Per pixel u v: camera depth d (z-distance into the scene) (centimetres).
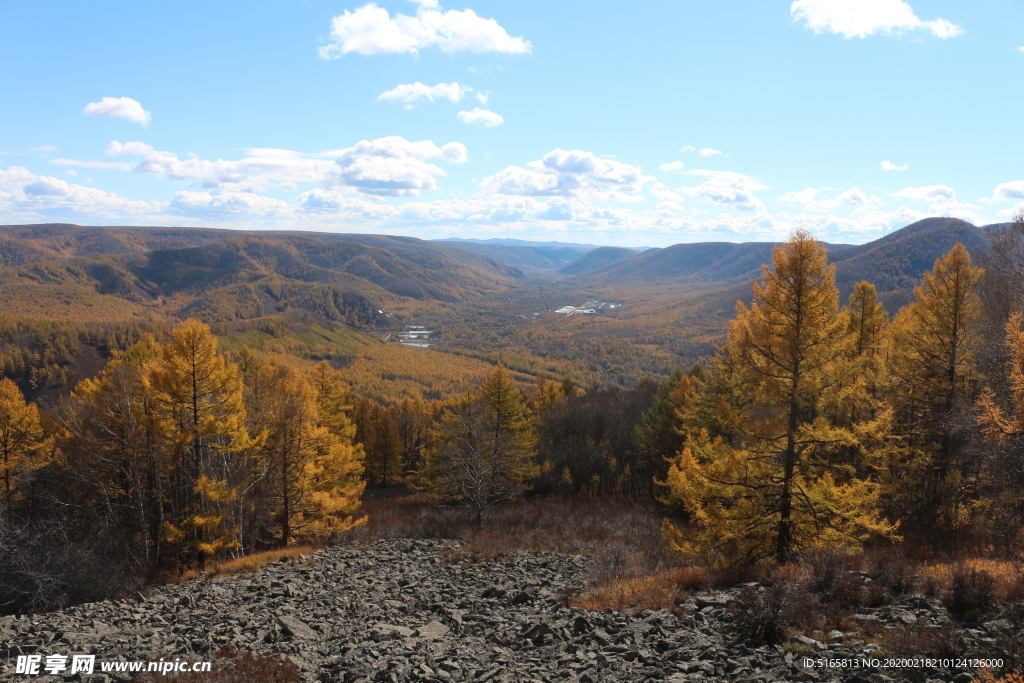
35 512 2498
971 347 1916
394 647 877
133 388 2186
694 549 1332
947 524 1702
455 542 2448
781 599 826
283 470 2400
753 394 1359
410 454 7069
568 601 1156
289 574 1700
